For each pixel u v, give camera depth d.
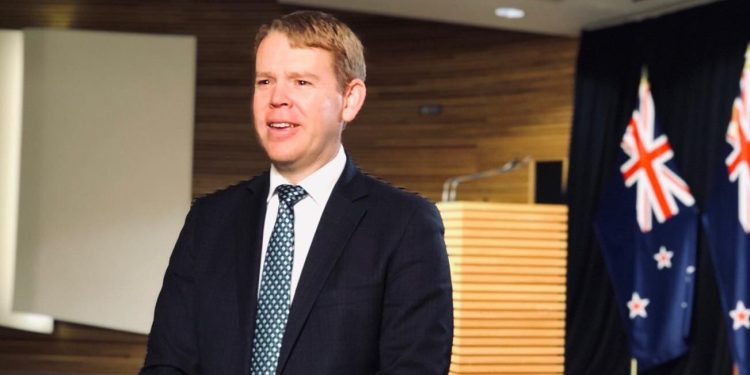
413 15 7.70
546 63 7.84
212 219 1.63
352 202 1.56
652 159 6.84
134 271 8.33
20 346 8.50
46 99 8.38
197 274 1.58
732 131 6.29
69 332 8.47
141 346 8.44
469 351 4.82
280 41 1.52
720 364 6.38
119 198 8.34
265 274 1.53
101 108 8.37
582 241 7.41
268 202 1.59
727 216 6.30
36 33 8.40
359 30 8.59
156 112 8.36
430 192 8.32
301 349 1.47
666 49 6.95
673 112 6.87
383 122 8.51
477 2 7.12
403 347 1.51
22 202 8.38
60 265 8.33
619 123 7.30
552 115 7.76
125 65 8.38
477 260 4.84
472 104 8.19
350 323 1.49
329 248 1.52
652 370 6.86
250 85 8.65
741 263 6.17
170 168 8.36
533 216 4.92
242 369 1.49
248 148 8.62
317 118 1.52
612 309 7.24
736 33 6.43
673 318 6.61
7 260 8.60
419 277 1.53
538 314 4.93
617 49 7.35
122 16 8.67
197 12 8.67
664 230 6.71
